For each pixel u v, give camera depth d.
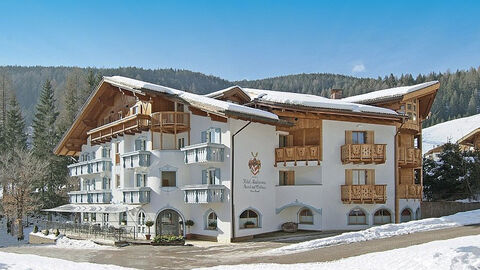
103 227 32.56
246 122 28.92
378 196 29.48
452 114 140.50
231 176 27.77
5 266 16.72
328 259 16.62
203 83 167.00
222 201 27.89
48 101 64.75
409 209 32.16
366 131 30.94
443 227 23.72
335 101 33.44
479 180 37.00
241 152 28.53
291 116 29.80
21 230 44.38
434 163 40.81
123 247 27.06
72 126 42.44
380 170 30.80
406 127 32.44
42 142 57.59
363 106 30.30
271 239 27.11
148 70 157.75
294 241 25.53
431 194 40.66
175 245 26.89
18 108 67.00
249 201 28.69
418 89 32.78
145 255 22.77
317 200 29.36
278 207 30.50
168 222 30.42
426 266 13.20
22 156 50.12
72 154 46.91
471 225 23.66
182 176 30.47
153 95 30.98
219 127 28.83
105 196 36.78
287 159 30.17
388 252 16.11
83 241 31.25
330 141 30.00
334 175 29.88
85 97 66.75
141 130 32.72
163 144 31.78
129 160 31.98
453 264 12.82
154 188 30.50
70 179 53.09
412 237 20.80
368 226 29.94
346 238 21.67
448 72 167.25
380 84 156.25
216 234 28.33
